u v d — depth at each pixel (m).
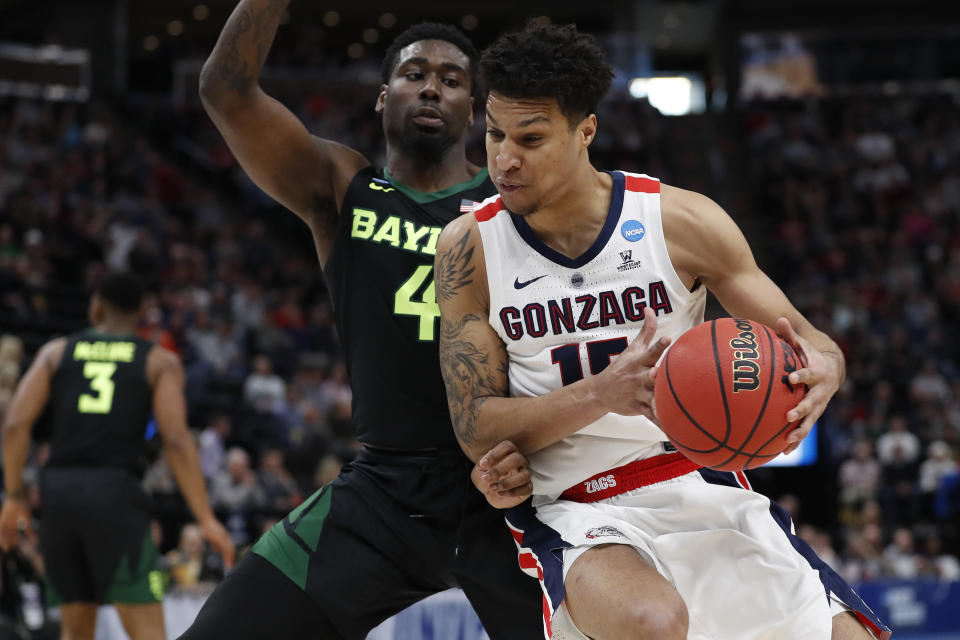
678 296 2.29
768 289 2.29
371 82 17.42
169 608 5.33
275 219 14.93
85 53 16.67
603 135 17.20
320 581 2.71
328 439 8.72
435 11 19.16
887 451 10.67
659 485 2.37
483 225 2.37
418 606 5.73
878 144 17.55
